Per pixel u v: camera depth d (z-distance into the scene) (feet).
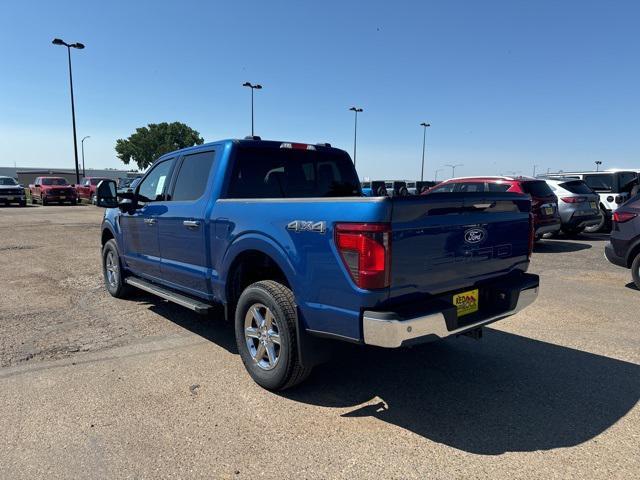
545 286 24.04
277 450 9.52
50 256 33.30
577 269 28.58
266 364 12.34
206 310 14.23
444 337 10.39
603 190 47.26
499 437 9.99
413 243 10.03
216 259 13.83
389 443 9.77
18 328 17.10
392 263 9.64
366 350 14.99
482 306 12.11
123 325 17.56
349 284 9.84
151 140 261.03
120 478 8.61
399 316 9.52
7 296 21.79
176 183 16.72
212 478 8.63
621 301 21.03
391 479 8.59
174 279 16.43
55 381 12.64
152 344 15.57
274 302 11.48
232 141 14.71
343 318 10.08
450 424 10.53
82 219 65.41
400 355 14.61
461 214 11.03
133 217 18.74
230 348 15.24
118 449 9.52
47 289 23.22
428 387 12.41
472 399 11.72
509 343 15.69
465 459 9.20
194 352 14.85
